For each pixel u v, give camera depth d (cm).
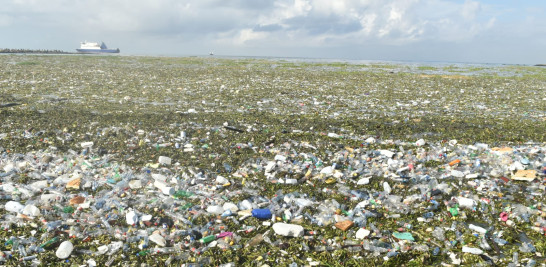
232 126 1512
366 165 1098
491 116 1847
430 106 2138
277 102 2162
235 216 791
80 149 1186
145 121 1552
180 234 705
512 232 740
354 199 882
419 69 6222
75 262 630
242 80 3369
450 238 716
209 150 1210
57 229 724
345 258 654
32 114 1633
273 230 735
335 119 1708
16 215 774
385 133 1459
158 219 760
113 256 645
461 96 2584
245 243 694
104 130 1382
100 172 1005
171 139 1312
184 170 1038
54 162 1073
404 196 901
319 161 1123
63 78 3167
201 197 870
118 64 5531
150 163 1077
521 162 1081
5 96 2109
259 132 1433
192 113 1750
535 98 2525
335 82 3384
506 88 3167
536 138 1405
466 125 1614
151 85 2819
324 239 711
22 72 3647
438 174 1030
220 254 655
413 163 1112
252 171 1047
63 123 1484
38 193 880
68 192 889
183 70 4481
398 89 2936
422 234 731
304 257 657
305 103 2148
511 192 917
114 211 791
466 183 971
